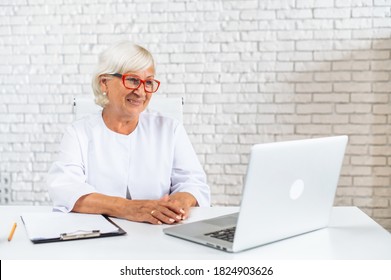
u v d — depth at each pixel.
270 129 3.37
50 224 1.51
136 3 3.39
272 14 3.31
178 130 2.05
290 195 1.36
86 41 3.44
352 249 1.32
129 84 1.84
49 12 3.45
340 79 3.29
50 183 1.78
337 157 1.47
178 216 1.57
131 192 1.94
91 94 3.46
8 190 3.55
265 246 1.35
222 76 3.37
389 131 3.29
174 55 3.39
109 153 1.93
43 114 3.50
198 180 2.00
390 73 3.26
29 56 3.48
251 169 1.22
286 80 3.33
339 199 3.37
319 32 3.28
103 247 1.33
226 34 3.35
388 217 3.34
